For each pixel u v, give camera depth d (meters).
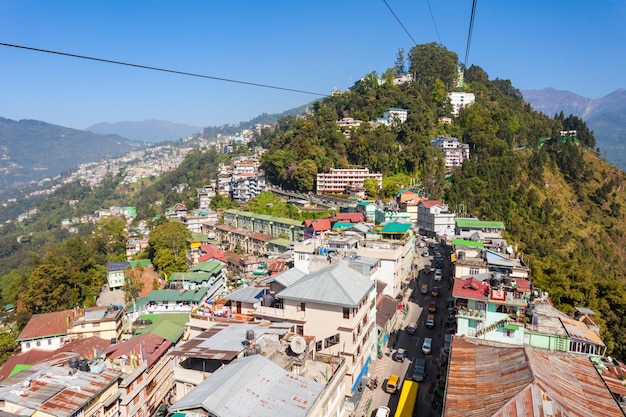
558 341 46.25
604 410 30.50
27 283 103.81
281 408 26.95
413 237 99.88
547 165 195.88
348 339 43.19
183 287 83.62
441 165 174.62
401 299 76.12
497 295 49.31
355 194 154.88
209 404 25.78
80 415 34.16
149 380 45.69
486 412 29.78
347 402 42.91
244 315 50.41
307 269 72.81
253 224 144.25
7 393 33.91
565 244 149.25
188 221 162.25
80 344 57.84
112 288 108.44
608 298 68.12
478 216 144.00
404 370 54.28
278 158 177.00
